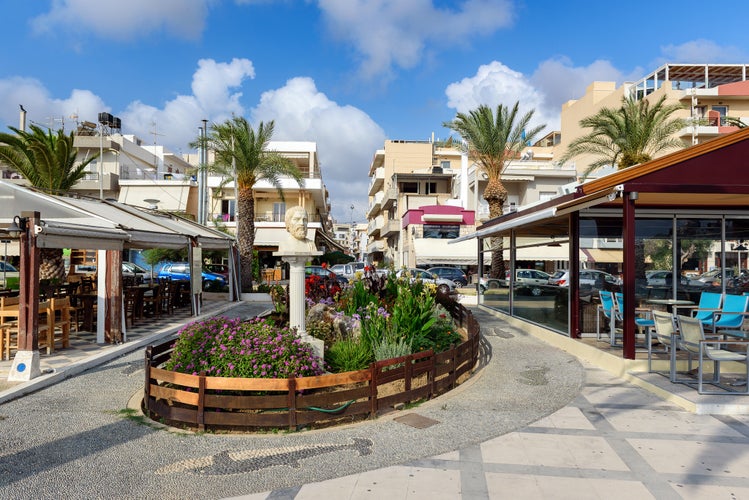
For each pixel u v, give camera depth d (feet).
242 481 12.67
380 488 12.26
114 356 28.40
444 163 179.01
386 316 26.63
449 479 12.75
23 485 12.43
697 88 129.08
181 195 128.98
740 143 23.15
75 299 38.83
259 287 71.00
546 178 126.62
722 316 26.25
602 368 25.80
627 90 139.54
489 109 77.46
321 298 35.70
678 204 31.45
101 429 16.49
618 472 13.16
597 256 32.07
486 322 45.24
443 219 121.29
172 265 82.64
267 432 16.39
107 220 32.12
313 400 16.66
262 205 139.13
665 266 32.63
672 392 19.93
